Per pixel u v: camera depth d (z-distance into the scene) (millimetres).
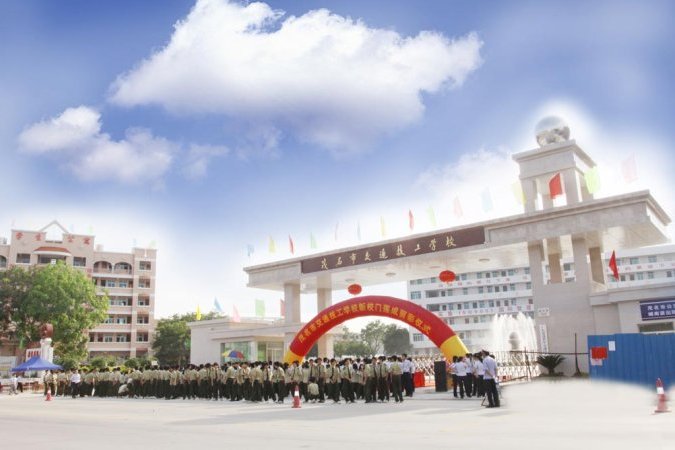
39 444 9586
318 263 28453
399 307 20875
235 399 21500
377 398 18984
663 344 15875
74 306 46219
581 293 21562
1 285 47219
